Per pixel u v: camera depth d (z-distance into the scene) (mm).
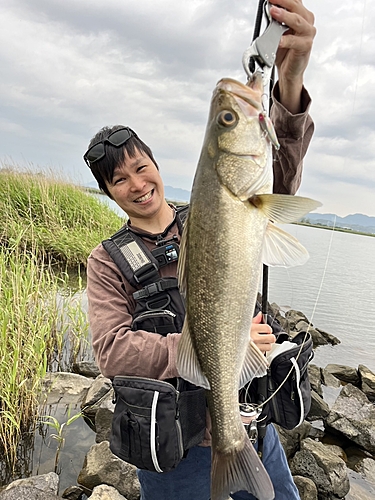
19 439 3938
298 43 1705
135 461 1958
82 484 3557
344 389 5387
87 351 6297
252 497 2270
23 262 6594
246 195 1672
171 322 2084
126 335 1994
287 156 2088
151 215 2320
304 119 2006
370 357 7969
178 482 2193
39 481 3387
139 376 1972
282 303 11430
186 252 1772
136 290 2217
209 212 1695
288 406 2152
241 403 2131
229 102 1639
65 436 4227
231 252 1687
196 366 1806
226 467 1797
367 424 4703
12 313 4688
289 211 1638
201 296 1744
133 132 2303
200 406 2086
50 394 4840
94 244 10719
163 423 1904
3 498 3154
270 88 2006
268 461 2311
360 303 12406
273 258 1789
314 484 3568
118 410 2018
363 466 4270
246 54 1615
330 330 9453
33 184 12688
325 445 4445
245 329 1752
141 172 2246
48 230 10969
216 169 1674
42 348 4570
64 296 7320
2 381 4074
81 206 12836
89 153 2273
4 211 10969
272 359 2135
